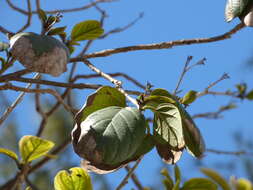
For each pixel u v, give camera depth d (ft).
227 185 3.16
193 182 3.63
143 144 3.41
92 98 3.44
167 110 3.37
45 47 3.69
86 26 4.17
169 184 3.72
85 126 3.31
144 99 3.43
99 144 3.28
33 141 3.77
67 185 3.61
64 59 3.73
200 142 3.35
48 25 4.05
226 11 3.89
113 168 3.42
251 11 3.84
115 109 3.36
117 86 3.72
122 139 3.30
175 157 3.38
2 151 3.82
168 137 3.38
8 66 3.94
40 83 3.92
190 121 3.38
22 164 3.81
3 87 4.00
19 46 3.68
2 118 4.15
